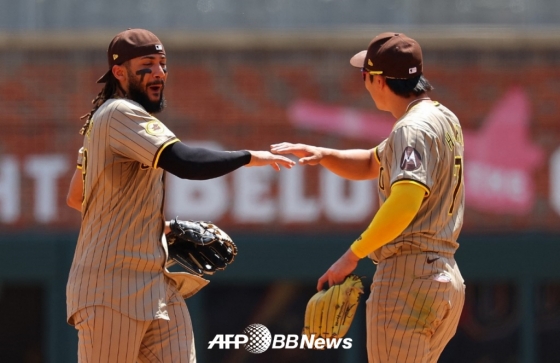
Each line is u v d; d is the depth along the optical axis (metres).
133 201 16.09
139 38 16.31
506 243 45.00
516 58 45.12
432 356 16.84
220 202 44.62
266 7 45.75
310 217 44.78
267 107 45.00
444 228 16.16
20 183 44.84
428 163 15.48
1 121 44.84
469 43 45.12
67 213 44.97
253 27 45.62
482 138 45.09
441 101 45.19
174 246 17.98
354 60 17.38
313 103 44.97
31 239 44.81
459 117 45.16
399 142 15.60
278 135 45.00
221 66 45.12
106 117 15.93
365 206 44.78
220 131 45.00
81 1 45.75
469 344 45.78
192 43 45.09
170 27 45.56
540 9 45.69
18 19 45.53
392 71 16.34
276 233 44.78
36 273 44.88
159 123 15.93
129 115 15.84
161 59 16.45
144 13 45.59
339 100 44.91
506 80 45.09
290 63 45.09
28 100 44.91
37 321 45.25
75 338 45.16
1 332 45.22
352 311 16.44
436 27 45.47
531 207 44.97
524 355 45.41
